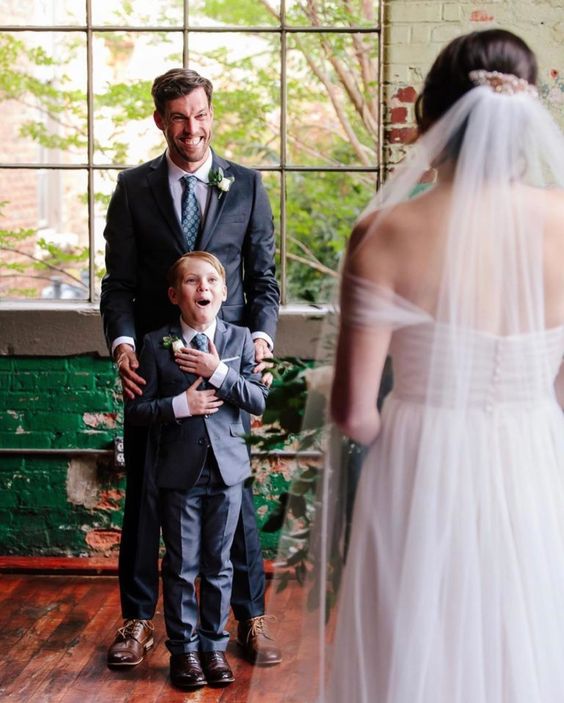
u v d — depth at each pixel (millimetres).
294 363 2660
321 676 2389
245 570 3734
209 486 3527
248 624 3736
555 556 2242
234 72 7422
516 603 2188
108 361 4496
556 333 2232
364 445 2287
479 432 2199
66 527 4586
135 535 3734
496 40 2211
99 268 6711
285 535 2537
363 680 2230
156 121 3627
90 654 3779
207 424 3498
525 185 2225
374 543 2229
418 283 2156
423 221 2162
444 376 2174
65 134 7906
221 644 3598
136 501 3715
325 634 2387
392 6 4324
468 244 2141
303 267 7867
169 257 3629
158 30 4590
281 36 4590
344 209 7875
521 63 2213
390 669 2188
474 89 2188
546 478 2240
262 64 7418
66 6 7078
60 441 4543
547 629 2219
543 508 2232
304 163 7855
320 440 2418
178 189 3646
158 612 4129
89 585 4422
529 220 2166
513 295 2160
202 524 3574
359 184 7902
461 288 2145
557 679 2232
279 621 2555
